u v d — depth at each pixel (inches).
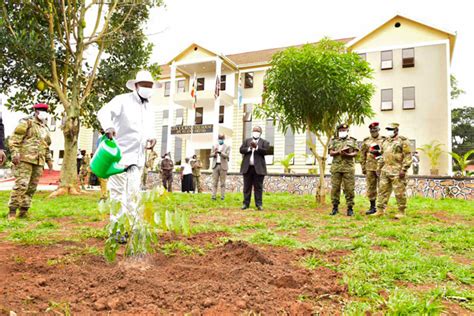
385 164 321.1
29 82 548.4
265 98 460.4
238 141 1156.5
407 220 288.8
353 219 296.2
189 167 629.9
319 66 390.6
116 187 175.8
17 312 86.1
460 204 480.7
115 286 107.2
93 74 548.7
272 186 690.8
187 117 1257.4
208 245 171.0
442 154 884.0
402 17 950.4
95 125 631.2
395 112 934.4
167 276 120.6
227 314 90.1
